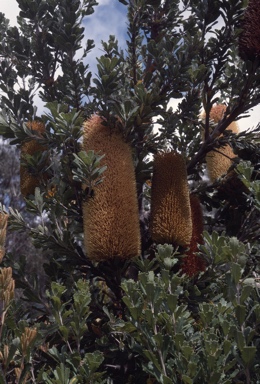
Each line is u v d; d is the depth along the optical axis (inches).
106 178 160.1
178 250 168.7
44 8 219.5
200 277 164.7
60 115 170.7
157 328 135.9
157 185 170.7
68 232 178.1
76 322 143.9
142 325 128.5
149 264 158.1
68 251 179.3
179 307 128.5
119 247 155.3
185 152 218.8
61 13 201.5
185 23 221.5
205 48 199.6
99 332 175.3
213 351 120.0
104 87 175.6
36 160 183.3
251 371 126.9
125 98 189.2
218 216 222.4
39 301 176.4
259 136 200.4
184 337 125.7
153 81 197.3
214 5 193.5
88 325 180.9
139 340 131.0
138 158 190.7
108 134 169.0
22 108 201.8
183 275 159.5
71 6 199.5
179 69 187.8
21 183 194.9
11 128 181.8
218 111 223.1
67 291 181.2
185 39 197.9
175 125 196.9
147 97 175.8
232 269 131.1
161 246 152.8
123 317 175.9
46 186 188.9
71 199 186.1
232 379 130.9
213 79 199.2
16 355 139.6
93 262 177.5
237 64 227.6
